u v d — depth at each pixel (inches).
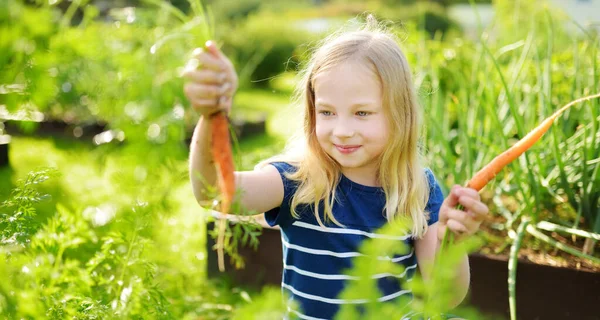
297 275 69.4
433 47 137.3
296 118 76.2
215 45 45.7
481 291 98.3
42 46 37.6
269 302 26.1
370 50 65.3
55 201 146.3
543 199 105.1
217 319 102.0
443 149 115.0
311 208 68.4
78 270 62.2
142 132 42.3
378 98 64.6
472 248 29.5
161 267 102.6
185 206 157.5
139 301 55.8
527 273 96.6
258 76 459.8
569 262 97.1
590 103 99.0
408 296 68.4
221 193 51.7
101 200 139.7
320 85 64.8
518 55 136.7
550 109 102.6
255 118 283.7
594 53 106.4
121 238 60.0
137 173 43.9
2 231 52.1
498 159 55.2
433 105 117.0
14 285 46.3
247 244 115.5
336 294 67.6
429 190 73.9
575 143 108.3
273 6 660.7
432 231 72.0
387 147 67.0
